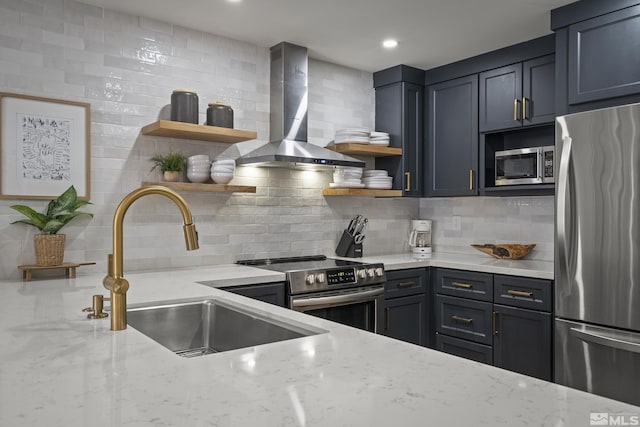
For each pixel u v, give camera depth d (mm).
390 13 2984
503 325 3223
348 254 3896
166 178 3012
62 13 2746
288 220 3701
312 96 3881
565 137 2656
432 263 3695
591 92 2754
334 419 785
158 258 3092
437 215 4480
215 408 834
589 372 2572
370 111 4254
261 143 3539
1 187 2553
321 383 960
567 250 2652
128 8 2896
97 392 918
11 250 2605
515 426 755
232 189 3123
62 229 2756
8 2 2592
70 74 2770
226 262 3383
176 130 2857
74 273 2652
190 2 2818
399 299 3508
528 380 980
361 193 3773
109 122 2902
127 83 2965
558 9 2904
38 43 2674
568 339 2666
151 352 1191
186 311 2006
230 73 3391
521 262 3553
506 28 3217
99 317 1602
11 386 953
